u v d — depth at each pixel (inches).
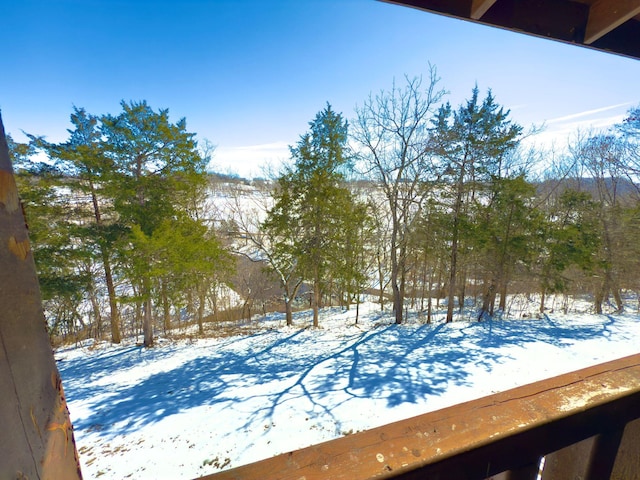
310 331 469.4
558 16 46.9
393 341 392.8
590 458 28.0
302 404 237.1
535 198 508.1
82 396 271.7
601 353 328.2
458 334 410.6
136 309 496.4
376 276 717.9
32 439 16.4
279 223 457.4
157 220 396.2
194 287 491.5
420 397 242.2
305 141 434.9
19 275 16.3
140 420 222.5
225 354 375.6
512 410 26.1
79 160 363.3
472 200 472.7
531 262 487.2
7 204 15.7
